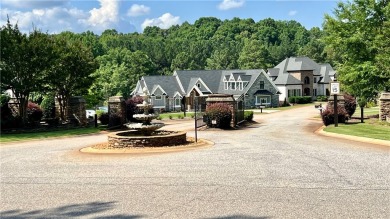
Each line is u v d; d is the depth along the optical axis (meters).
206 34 170.00
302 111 50.56
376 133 20.45
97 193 9.92
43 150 19.06
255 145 17.98
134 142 17.86
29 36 31.31
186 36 174.62
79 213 8.31
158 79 68.50
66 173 12.66
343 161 13.16
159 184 10.66
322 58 112.12
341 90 35.00
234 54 118.75
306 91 80.31
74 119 34.62
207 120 27.58
